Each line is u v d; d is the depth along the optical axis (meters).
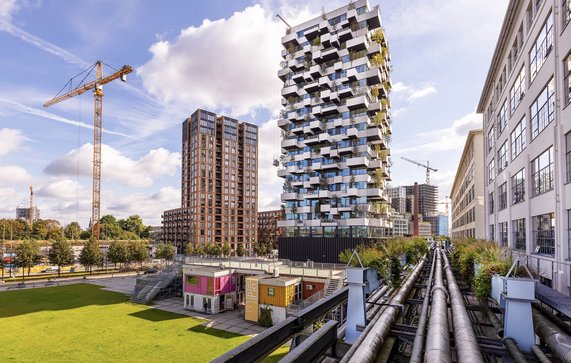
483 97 36.03
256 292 31.09
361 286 7.56
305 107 59.31
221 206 127.25
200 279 35.62
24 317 32.47
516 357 5.61
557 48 15.23
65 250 63.47
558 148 15.05
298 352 4.00
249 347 3.51
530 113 20.16
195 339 25.56
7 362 20.89
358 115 53.22
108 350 22.98
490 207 34.72
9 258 63.59
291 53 61.78
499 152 30.03
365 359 5.16
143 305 38.03
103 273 67.56
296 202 58.75
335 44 55.28
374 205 52.88
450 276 15.23
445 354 5.23
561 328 7.71
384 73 58.31
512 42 24.58
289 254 52.19
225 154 130.75
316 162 55.88
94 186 115.12
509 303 6.61
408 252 23.39
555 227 15.25
